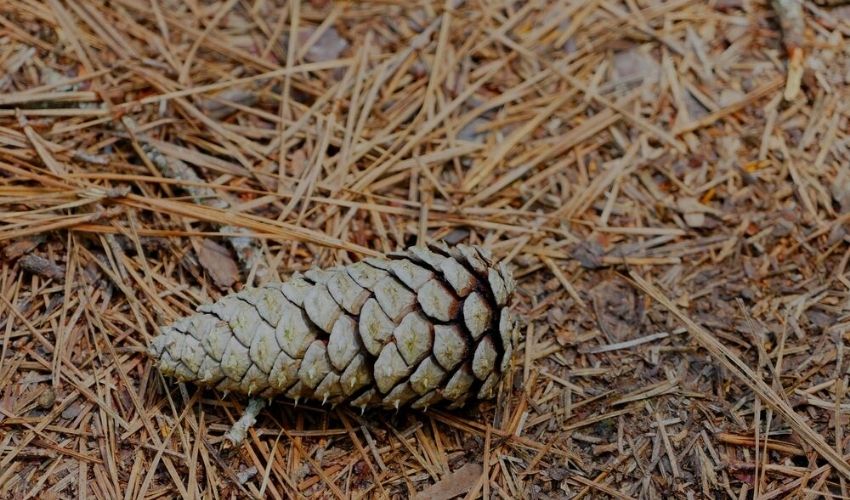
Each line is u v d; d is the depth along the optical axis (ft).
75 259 2.26
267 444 2.18
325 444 2.19
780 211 2.36
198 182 2.33
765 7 2.55
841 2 2.53
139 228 2.30
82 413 2.18
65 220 2.26
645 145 2.43
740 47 2.51
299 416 2.20
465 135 2.45
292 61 2.48
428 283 2.14
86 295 2.24
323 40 2.52
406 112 2.44
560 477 2.17
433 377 2.14
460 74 2.50
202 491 2.14
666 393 2.22
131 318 2.24
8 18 2.45
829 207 2.36
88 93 2.38
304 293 2.15
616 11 2.56
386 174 2.40
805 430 2.17
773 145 2.42
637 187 2.40
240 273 2.28
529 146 2.44
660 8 2.56
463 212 2.36
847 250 2.33
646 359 2.25
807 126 2.43
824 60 2.48
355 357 2.13
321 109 2.45
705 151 2.42
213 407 2.19
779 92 2.47
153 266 2.28
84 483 2.14
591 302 2.30
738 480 2.17
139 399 2.18
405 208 2.36
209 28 2.50
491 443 2.19
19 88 2.39
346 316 2.13
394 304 2.13
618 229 2.36
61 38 2.45
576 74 2.51
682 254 2.34
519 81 2.50
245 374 2.14
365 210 2.35
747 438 2.19
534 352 2.26
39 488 2.13
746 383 2.20
